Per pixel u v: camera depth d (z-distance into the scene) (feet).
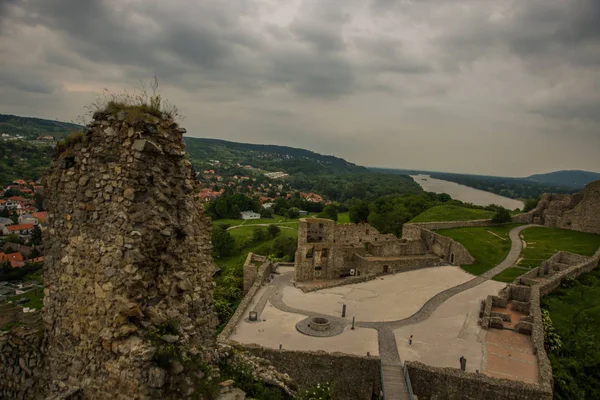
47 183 32.24
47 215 32.09
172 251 31.68
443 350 90.63
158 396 26.45
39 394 31.24
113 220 28.43
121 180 28.55
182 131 34.22
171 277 31.53
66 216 30.73
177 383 27.99
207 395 30.09
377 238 198.90
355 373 75.31
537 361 85.30
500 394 68.39
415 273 170.30
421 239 203.82
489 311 113.29
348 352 88.02
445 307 125.29
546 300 120.06
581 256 156.66
